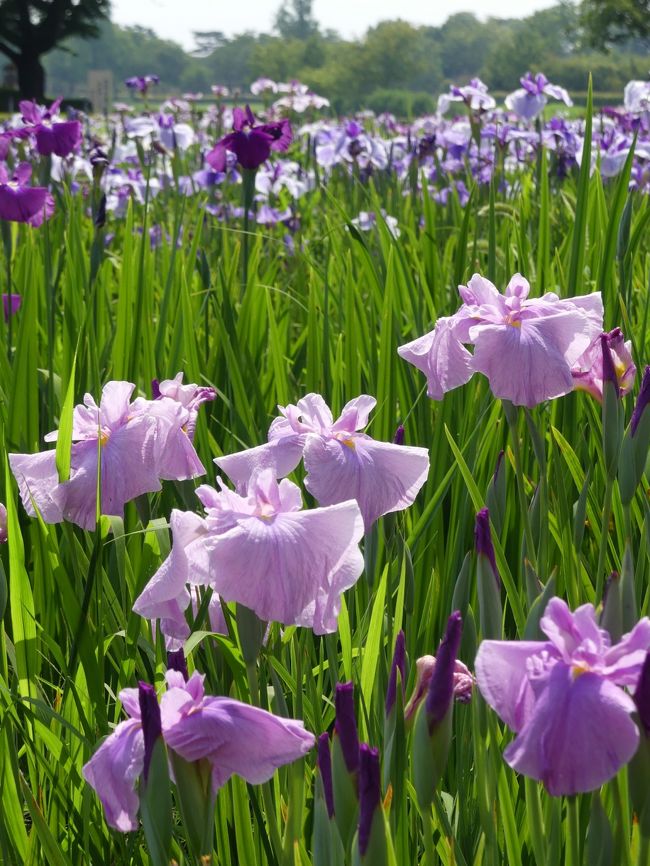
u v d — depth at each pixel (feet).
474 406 9.05
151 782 6.48
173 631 6.91
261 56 267.59
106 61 426.10
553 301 7.48
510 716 6.36
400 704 6.77
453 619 6.58
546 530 7.64
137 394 9.40
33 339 9.25
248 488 6.93
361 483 7.10
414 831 7.09
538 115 21.36
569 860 6.67
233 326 9.74
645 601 7.71
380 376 8.99
